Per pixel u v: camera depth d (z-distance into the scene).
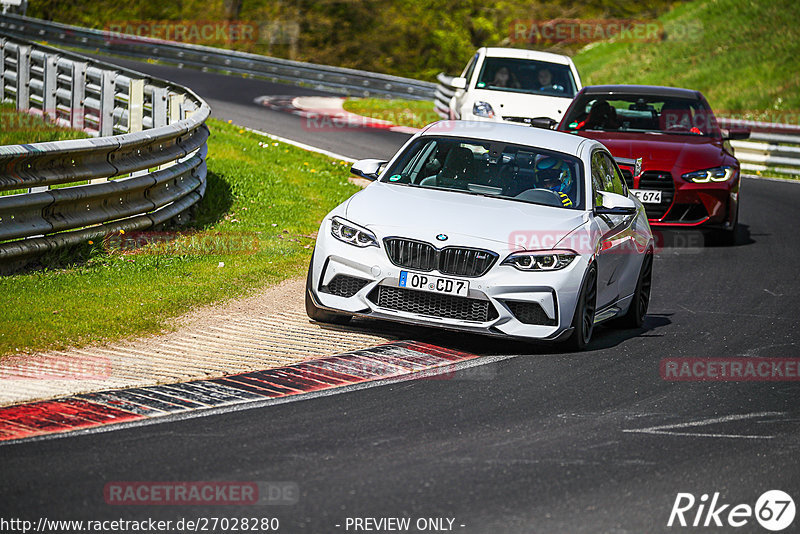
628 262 33.00
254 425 21.47
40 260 33.88
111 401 22.52
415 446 20.67
